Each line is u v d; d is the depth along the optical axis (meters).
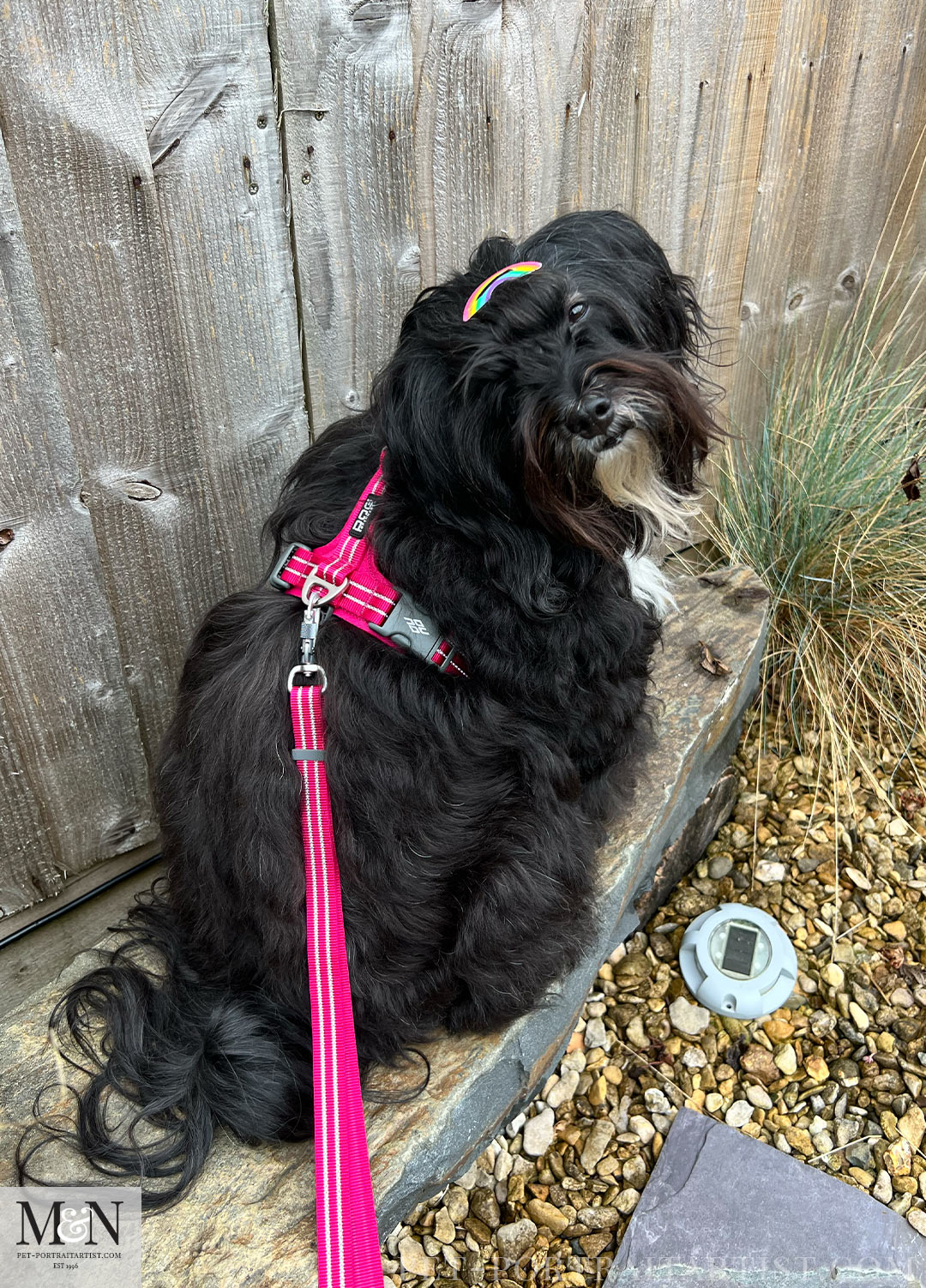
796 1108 0.87
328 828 0.57
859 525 1.19
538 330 0.54
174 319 0.72
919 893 1.04
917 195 1.33
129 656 0.81
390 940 0.63
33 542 0.72
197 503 0.80
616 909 0.80
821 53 1.09
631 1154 0.84
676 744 0.91
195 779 0.65
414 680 0.61
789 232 1.21
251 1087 0.63
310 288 0.79
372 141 0.77
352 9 0.71
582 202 0.97
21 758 0.79
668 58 0.95
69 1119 0.66
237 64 0.67
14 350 0.66
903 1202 0.80
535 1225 0.80
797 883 1.04
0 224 0.62
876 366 1.27
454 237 0.87
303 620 0.62
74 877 0.88
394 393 0.57
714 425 0.65
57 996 0.74
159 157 0.66
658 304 0.63
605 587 0.65
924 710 1.16
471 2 0.77
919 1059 0.90
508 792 0.64
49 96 0.60
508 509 0.58
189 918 0.71
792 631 1.23
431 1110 0.66
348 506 0.66
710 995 0.93
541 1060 0.78
